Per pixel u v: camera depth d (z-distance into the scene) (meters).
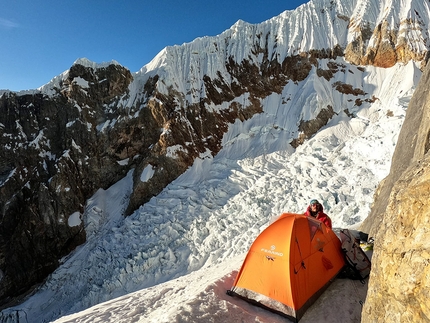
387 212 3.16
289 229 4.95
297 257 4.73
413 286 2.35
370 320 3.12
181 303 4.96
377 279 3.04
